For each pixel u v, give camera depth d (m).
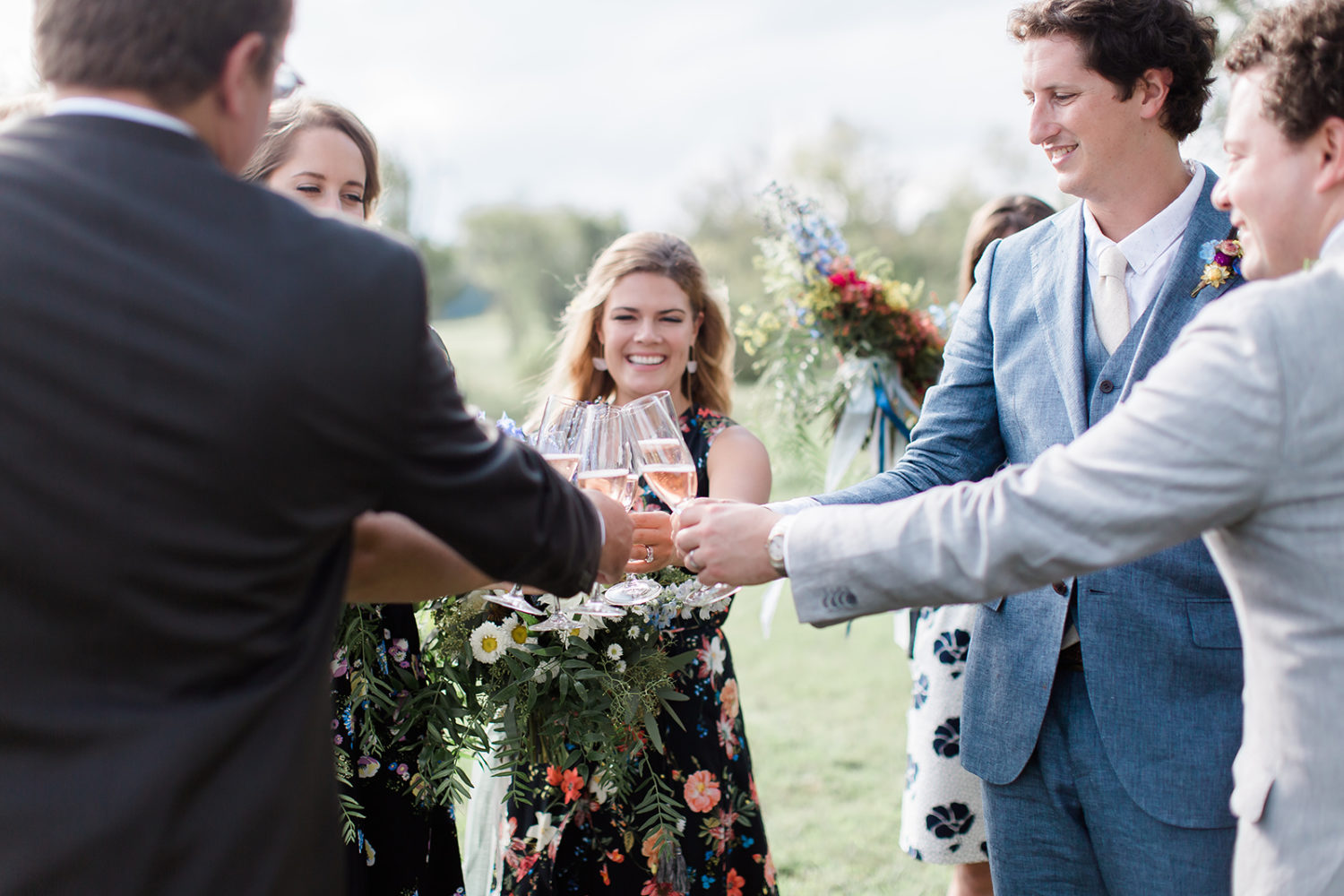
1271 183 1.28
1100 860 1.88
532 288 33.97
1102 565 1.29
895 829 3.79
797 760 4.50
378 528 1.54
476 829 2.46
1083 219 1.99
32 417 1.01
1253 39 1.30
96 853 0.99
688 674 2.28
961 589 1.38
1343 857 1.15
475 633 1.92
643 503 2.42
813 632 6.95
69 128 1.08
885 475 2.10
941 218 31.05
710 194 32.94
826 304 3.49
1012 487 1.36
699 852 2.23
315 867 1.14
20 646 1.01
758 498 2.45
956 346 2.18
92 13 1.08
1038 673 1.91
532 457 1.33
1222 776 1.73
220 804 1.04
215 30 1.10
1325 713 1.17
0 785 1.00
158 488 1.02
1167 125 1.84
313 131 2.13
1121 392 1.86
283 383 1.04
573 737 1.98
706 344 2.76
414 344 1.14
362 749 1.89
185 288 1.04
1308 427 1.17
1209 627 1.76
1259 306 1.20
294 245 1.09
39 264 1.02
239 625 1.07
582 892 2.25
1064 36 1.82
